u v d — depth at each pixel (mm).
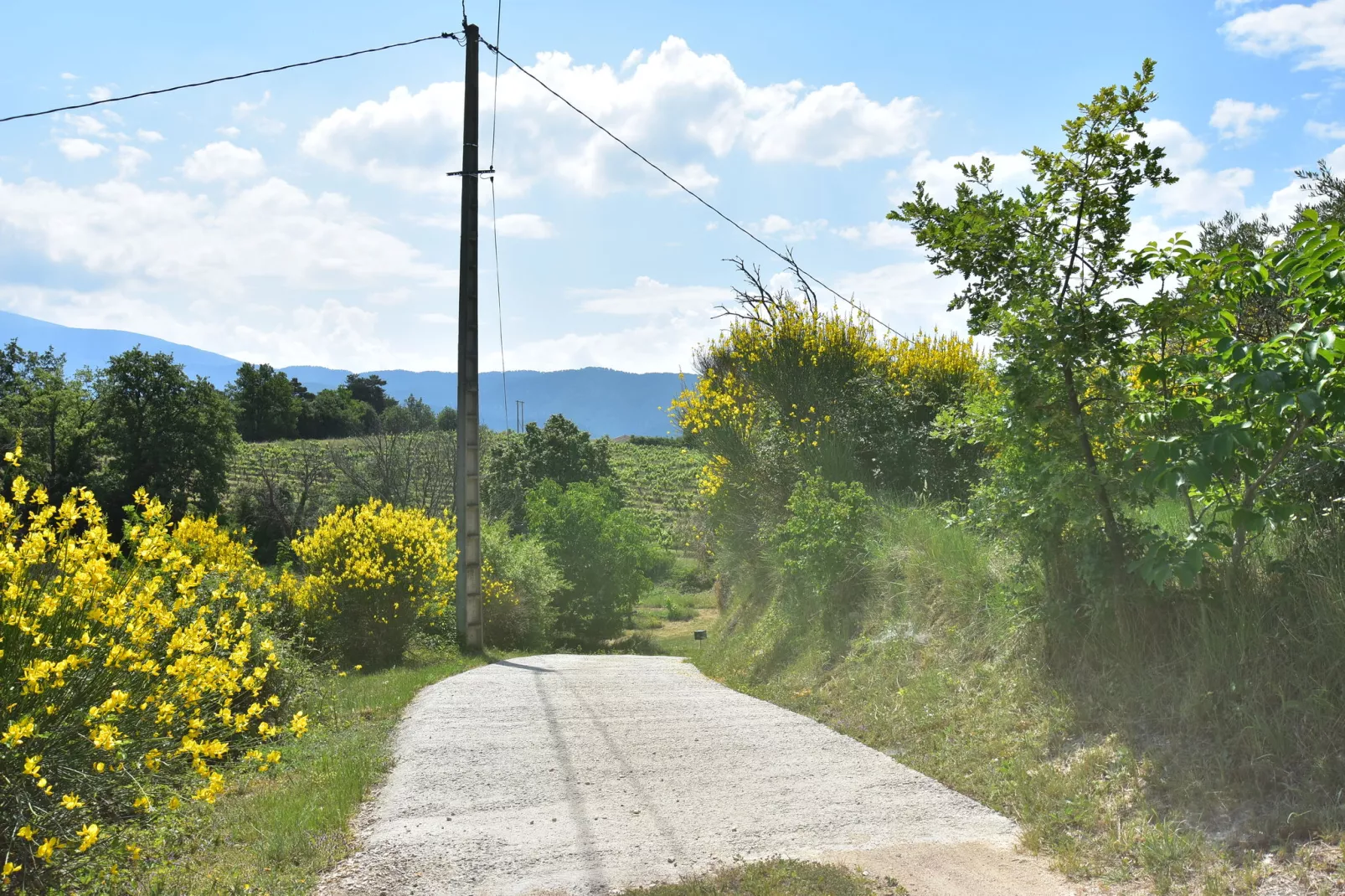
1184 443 4875
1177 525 6871
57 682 4086
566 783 5590
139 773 4500
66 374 54094
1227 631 4836
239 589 8953
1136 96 5848
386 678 11016
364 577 13273
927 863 4223
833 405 13727
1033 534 6262
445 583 15992
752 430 14781
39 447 51125
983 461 6992
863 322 14562
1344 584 4559
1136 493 5527
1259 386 4363
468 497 15227
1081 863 4109
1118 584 5605
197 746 4539
